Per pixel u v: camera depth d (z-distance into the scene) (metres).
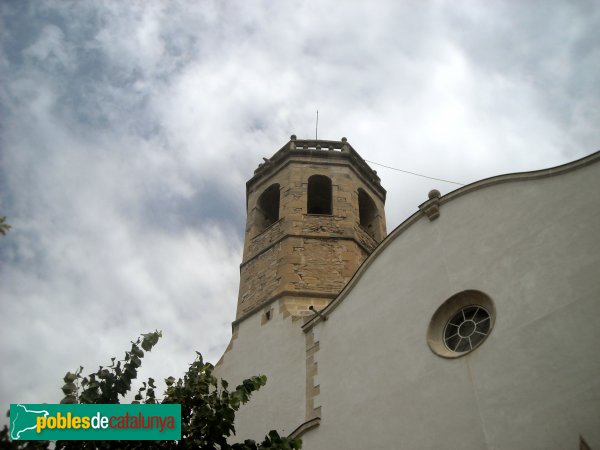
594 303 11.22
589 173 12.99
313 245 21.95
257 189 26.36
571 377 10.69
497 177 14.87
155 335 11.60
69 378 10.52
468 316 13.62
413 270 15.43
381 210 26.38
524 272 12.80
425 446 12.02
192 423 10.82
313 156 26.20
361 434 13.48
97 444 9.96
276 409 16.38
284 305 19.47
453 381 12.46
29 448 9.23
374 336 15.17
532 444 10.46
